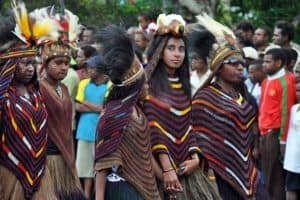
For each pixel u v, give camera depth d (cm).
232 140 1419
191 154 1343
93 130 1797
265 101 1845
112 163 1241
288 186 1786
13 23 1276
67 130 1365
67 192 1348
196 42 1438
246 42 2150
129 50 1260
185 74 1344
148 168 1266
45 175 1296
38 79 1331
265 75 1936
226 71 1429
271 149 1833
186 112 1334
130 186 1257
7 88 1257
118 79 1259
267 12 2605
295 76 1831
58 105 1349
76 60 1819
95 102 1794
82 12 2378
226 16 2430
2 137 1263
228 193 1423
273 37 2175
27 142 1268
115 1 2434
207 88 1434
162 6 2439
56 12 1416
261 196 1467
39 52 1352
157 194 1272
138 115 1271
